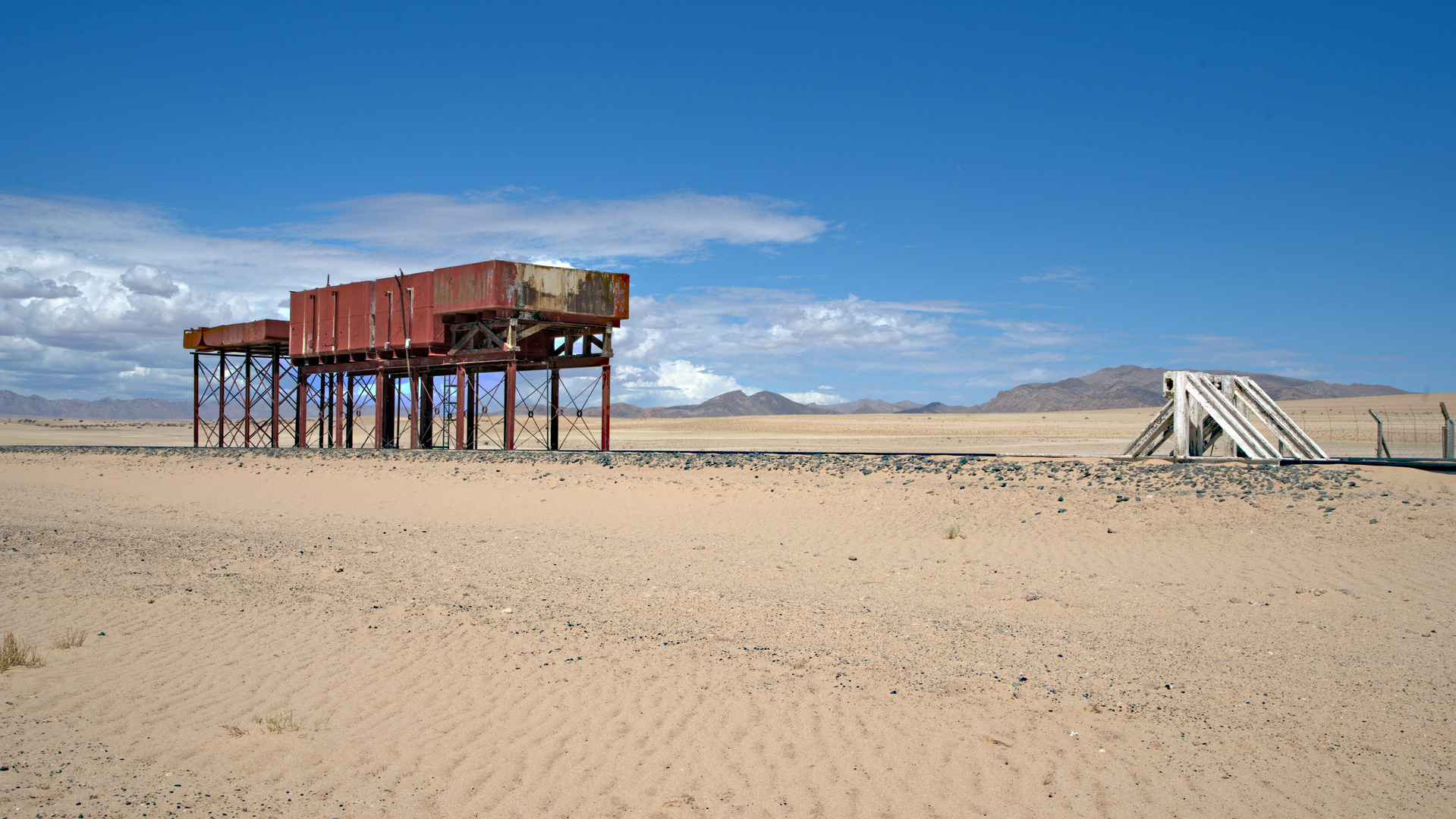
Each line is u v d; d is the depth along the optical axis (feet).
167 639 37.29
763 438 287.07
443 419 169.99
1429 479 64.85
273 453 143.64
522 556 58.70
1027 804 21.47
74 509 89.20
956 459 95.25
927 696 29.25
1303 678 30.35
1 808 21.04
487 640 36.78
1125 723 26.63
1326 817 20.54
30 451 165.27
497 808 21.44
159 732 26.55
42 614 41.96
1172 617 39.19
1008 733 25.95
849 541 63.16
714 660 33.68
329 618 40.81
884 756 24.39
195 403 221.46
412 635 37.60
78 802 21.56
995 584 47.44
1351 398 442.91
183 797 21.93
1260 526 57.93
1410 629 35.94
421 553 60.18
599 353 161.17
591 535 67.97
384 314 164.86
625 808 21.40
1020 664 32.78
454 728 26.91
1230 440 84.79
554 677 31.71
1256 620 38.14
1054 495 71.77
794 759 24.27
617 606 43.11
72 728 26.81
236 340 205.77
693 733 26.30
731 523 71.97
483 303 141.59
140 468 129.49
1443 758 23.65
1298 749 24.48
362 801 21.81
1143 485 71.67
